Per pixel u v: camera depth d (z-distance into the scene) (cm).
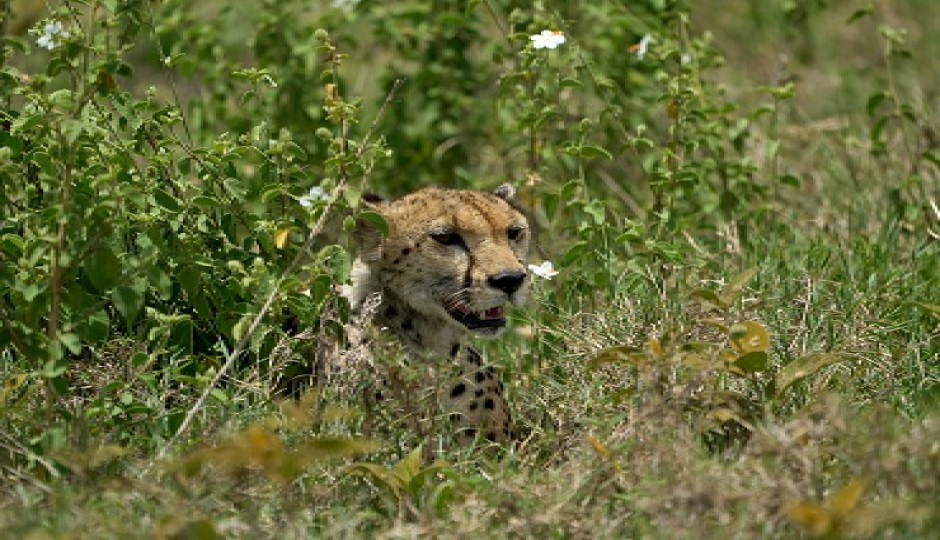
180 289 1091
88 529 823
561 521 860
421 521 867
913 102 1738
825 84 1934
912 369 1083
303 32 1562
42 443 912
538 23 1306
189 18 1570
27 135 1061
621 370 1081
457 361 1020
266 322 1051
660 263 1237
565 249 1353
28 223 973
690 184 1281
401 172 1605
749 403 978
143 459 929
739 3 2125
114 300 929
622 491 911
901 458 837
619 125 1312
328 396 1000
